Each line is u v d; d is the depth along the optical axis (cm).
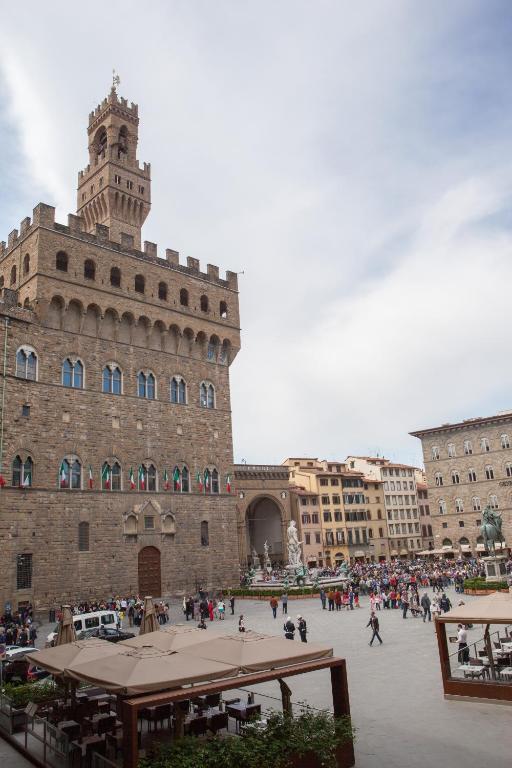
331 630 4394
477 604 2422
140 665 1608
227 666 1609
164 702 1498
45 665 1969
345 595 5872
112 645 2088
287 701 1922
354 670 3025
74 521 6075
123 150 9000
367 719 2170
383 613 5216
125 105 9025
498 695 2244
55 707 2262
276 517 12144
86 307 6662
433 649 3453
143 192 8975
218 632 2080
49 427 6106
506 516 11544
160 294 7644
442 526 12238
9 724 2231
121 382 6881
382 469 14250
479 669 2420
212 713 2102
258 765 1483
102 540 6259
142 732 2109
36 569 5675
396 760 1755
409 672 2900
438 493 12381
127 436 6775
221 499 7612
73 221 6762
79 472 6266
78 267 6694
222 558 7412
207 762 1475
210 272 8281
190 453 7400
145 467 6869
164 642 2014
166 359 7438
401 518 14250
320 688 2695
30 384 6053
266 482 11494
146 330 7306
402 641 3784
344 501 13125
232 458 7919
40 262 6359
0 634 4462
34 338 6200
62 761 1822
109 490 6438
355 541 13025
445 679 2370
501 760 1706
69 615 2717
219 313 8244
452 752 1789
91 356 6656
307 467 13388
